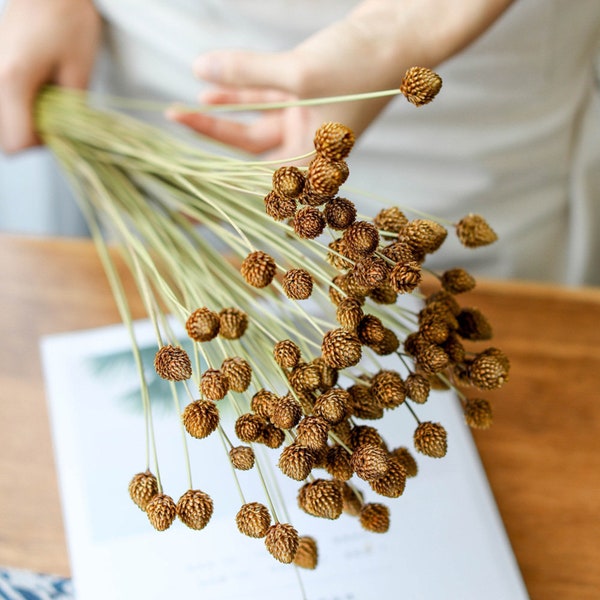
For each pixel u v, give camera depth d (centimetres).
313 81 60
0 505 62
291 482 61
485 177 90
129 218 62
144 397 48
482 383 49
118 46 90
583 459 63
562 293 71
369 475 44
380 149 89
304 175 45
